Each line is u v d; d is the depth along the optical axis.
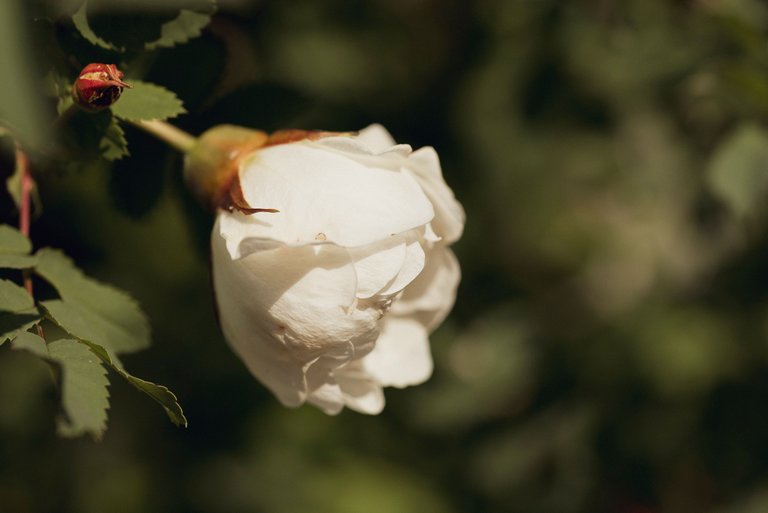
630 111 0.48
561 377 0.53
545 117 0.48
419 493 0.53
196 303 0.51
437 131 0.51
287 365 0.28
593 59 0.46
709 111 0.46
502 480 0.52
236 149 0.29
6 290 0.27
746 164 0.38
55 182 0.31
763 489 0.48
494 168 0.51
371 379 0.30
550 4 0.46
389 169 0.28
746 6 0.39
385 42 0.52
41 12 0.27
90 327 0.28
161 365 0.51
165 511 0.52
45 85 0.27
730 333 0.51
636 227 0.60
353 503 0.52
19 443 0.50
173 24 0.28
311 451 0.54
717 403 0.50
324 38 0.49
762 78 0.38
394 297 0.28
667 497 0.53
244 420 0.52
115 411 0.51
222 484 0.52
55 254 0.29
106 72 0.27
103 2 0.28
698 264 0.54
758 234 0.48
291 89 0.32
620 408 0.52
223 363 0.52
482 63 0.50
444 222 0.30
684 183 0.49
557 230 0.59
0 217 0.31
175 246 0.48
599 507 0.52
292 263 0.28
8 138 0.29
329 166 0.28
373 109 0.50
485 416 0.53
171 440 0.52
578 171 0.52
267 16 0.42
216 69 0.31
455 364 0.53
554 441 0.52
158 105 0.28
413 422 0.53
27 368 0.49
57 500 0.52
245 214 0.28
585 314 0.59
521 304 0.55
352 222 0.28
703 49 0.42
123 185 0.32
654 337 0.52
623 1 0.45
